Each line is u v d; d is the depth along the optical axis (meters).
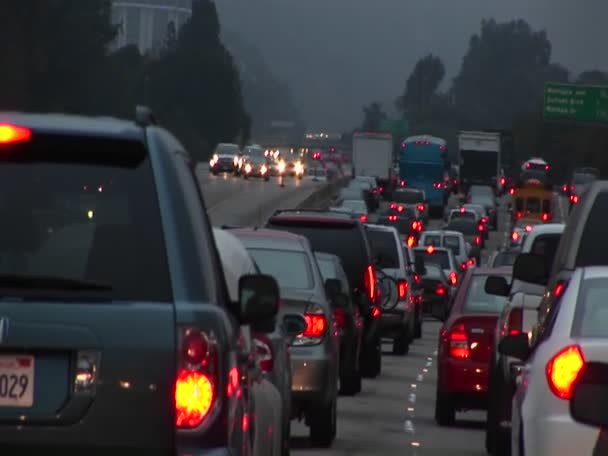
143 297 15.21
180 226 15.56
